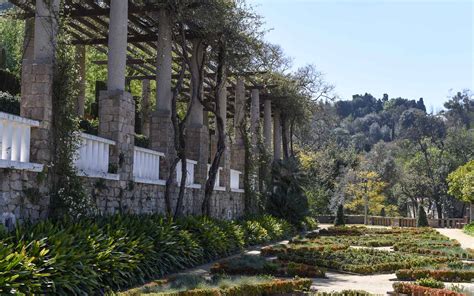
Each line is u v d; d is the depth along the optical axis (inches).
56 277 359.3
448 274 617.0
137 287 456.4
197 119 935.0
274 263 634.8
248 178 1227.9
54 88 507.8
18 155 460.4
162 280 480.4
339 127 4694.9
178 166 840.3
